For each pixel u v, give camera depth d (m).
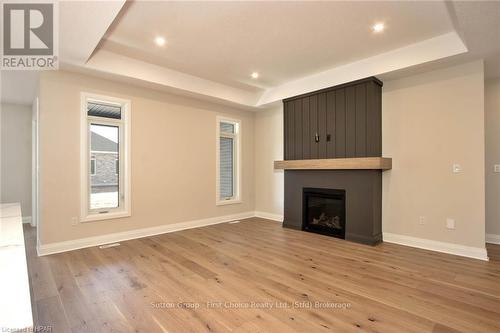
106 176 4.09
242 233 4.54
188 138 4.94
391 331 1.83
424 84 3.65
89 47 2.92
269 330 1.85
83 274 2.79
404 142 3.82
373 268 2.95
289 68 4.17
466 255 3.31
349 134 4.10
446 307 2.13
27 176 5.33
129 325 1.91
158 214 4.52
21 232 1.74
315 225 4.64
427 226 3.63
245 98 5.40
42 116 3.43
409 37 3.17
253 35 3.10
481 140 3.23
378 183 3.97
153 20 2.78
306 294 2.36
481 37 2.68
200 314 2.04
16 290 0.95
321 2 2.47
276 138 5.70
